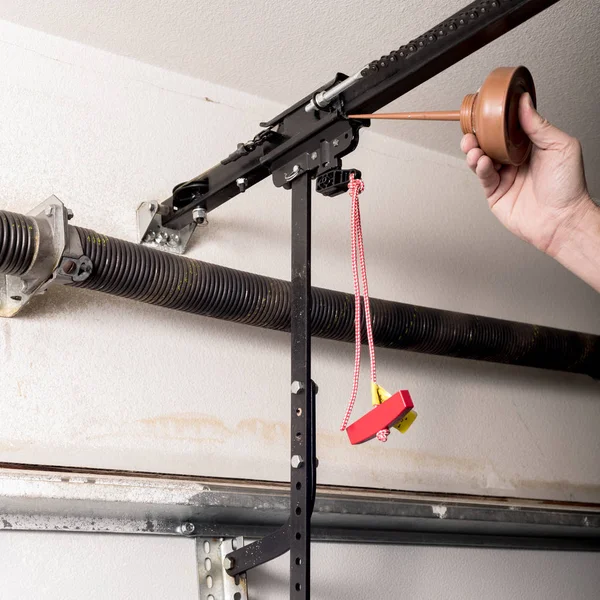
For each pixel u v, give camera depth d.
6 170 1.68
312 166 1.42
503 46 1.97
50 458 1.58
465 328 2.00
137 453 1.68
